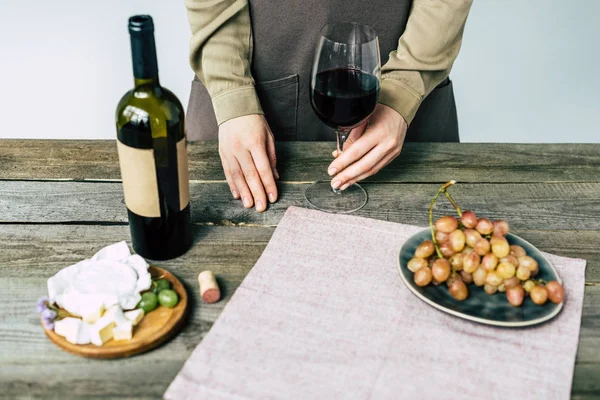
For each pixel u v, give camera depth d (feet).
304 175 4.42
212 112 5.70
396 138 4.39
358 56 3.68
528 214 4.09
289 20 5.17
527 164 4.61
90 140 4.75
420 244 3.52
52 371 2.92
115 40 10.18
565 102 10.50
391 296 3.37
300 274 3.50
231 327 3.14
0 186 4.18
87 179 4.30
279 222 3.95
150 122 3.13
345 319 3.22
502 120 10.50
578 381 2.96
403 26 5.29
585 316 3.31
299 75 5.47
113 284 3.19
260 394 2.81
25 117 10.07
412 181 4.39
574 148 4.81
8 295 3.33
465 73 10.46
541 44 10.31
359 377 2.91
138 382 2.89
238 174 4.27
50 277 3.38
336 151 4.38
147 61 3.02
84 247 3.68
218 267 3.58
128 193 3.37
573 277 3.53
